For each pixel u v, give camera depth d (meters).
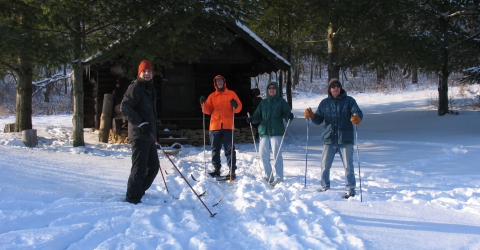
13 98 35.44
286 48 18.52
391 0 12.65
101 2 8.89
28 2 8.36
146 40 9.88
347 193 5.56
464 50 16.89
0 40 8.36
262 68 12.91
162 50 10.31
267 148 6.70
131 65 10.87
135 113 4.71
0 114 24.17
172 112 13.85
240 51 12.95
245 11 10.79
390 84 32.31
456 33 16.44
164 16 9.53
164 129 12.11
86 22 9.12
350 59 14.73
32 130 10.12
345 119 5.68
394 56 14.11
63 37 9.30
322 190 5.93
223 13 10.62
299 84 40.72
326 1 12.75
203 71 14.19
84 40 9.70
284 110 6.61
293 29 17.52
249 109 13.81
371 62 14.69
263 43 12.45
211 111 7.21
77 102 10.26
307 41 18.08
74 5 8.91
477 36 16.41
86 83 16.61
